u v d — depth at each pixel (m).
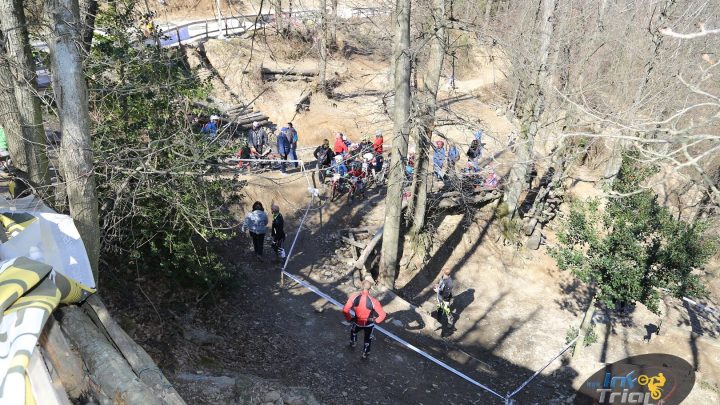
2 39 8.00
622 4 17.70
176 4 25.84
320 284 13.57
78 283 4.82
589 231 12.29
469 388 11.13
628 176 12.00
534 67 15.16
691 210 16.14
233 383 8.22
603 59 16.91
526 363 13.50
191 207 9.29
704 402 12.53
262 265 13.70
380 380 10.34
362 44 25.73
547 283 17.27
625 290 12.06
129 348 4.71
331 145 21.50
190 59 21.00
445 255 17.19
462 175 15.95
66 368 4.21
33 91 7.36
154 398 3.80
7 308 3.66
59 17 5.48
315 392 9.27
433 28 13.02
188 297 10.72
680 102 13.36
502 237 18.20
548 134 16.91
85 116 5.89
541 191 18.75
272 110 21.48
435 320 13.32
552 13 14.88
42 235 5.15
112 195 8.55
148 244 10.01
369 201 17.52
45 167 8.43
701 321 16.92
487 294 16.34
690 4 14.09
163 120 9.43
